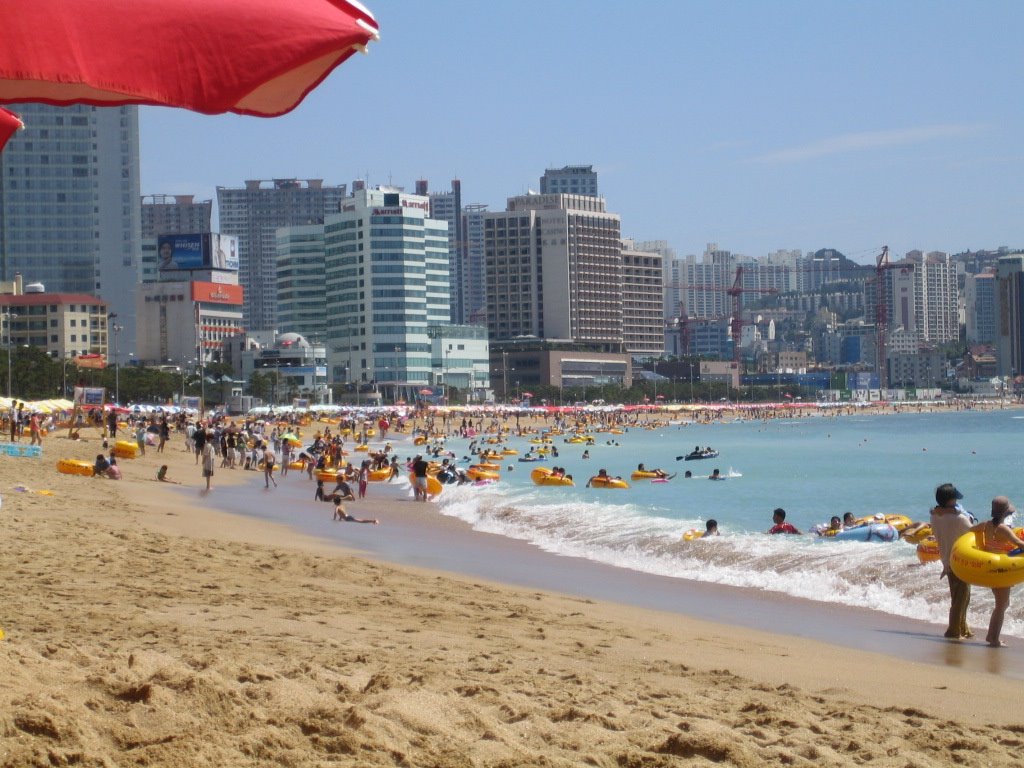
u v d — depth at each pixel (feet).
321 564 87.51
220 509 153.17
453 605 69.46
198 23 21.88
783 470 322.96
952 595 67.26
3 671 33.06
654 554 109.50
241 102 24.06
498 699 37.96
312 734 31.09
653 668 49.98
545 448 410.93
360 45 23.27
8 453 221.46
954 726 40.73
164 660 38.14
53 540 89.61
